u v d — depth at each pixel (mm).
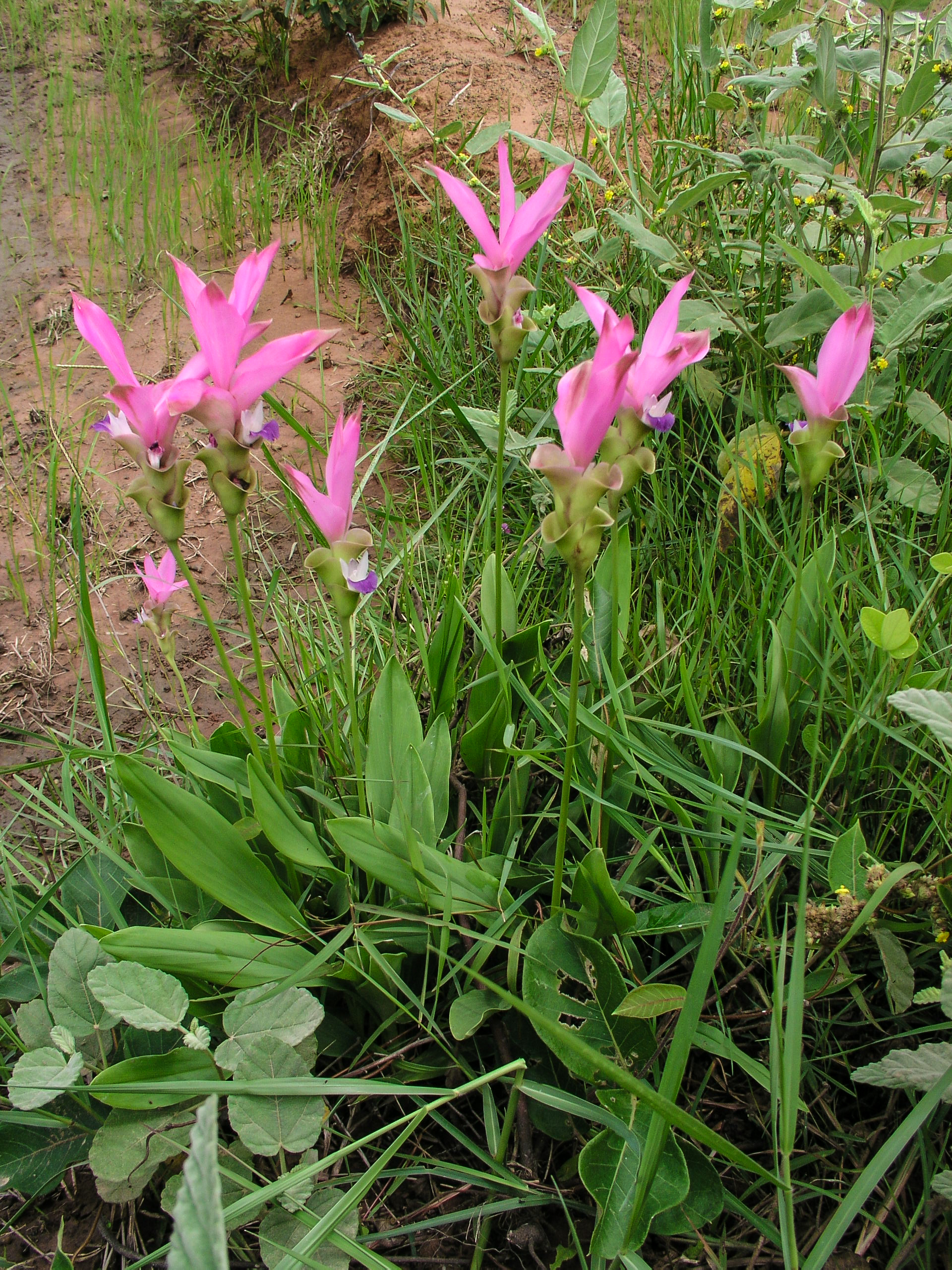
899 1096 775
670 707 968
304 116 2305
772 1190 743
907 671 853
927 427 1103
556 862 766
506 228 788
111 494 1548
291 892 872
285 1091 678
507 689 896
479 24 2307
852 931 718
